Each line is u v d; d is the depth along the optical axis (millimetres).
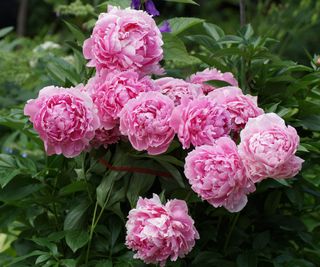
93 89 1767
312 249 2031
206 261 1857
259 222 1985
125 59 1740
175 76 2025
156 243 1640
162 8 6441
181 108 1689
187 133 1673
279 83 2006
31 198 1926
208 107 1691
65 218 1905
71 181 1953
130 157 1815
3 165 1897
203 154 1642
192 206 1875
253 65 2006
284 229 1992
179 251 1681
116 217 1893
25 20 5992
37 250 1911
